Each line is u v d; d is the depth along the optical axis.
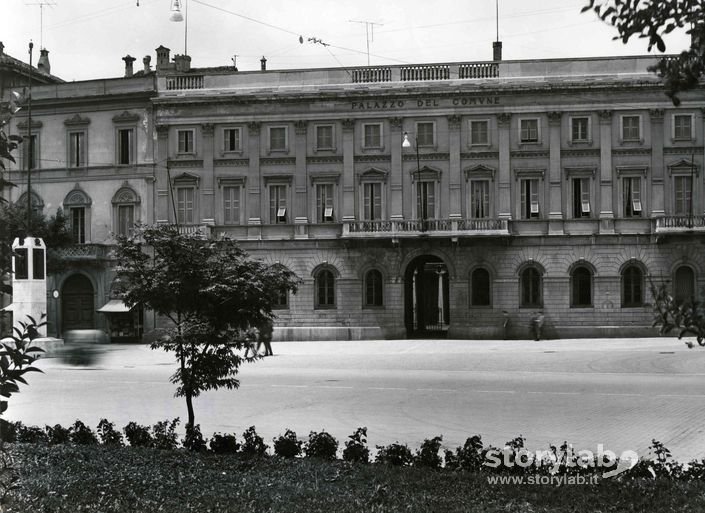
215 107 58.50
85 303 59.88
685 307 6.35
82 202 60.06
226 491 11.79
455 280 56.28
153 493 11.78
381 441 17.55
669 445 16.66
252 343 18.59
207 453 15.12
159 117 59.09
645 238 54.59
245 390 27.66
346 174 57.16
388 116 56.81
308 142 57.72
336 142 57.41
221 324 18.22
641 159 54.84
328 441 14.91
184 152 58.91
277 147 58.09
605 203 55.03
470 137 56.31
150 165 58.97
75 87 60.31
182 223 58.69
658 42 6.69
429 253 56.44
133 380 31.91
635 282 54.94
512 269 55.69
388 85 56.66
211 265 18.09
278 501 11.04
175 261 18.08
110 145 59.78
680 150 54.53
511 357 40.31
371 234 55.97
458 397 25.30
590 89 54.97
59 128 60.66
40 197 60.81
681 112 54.34
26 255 42.09
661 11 6.60
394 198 56.69
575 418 20.50
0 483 9.18
